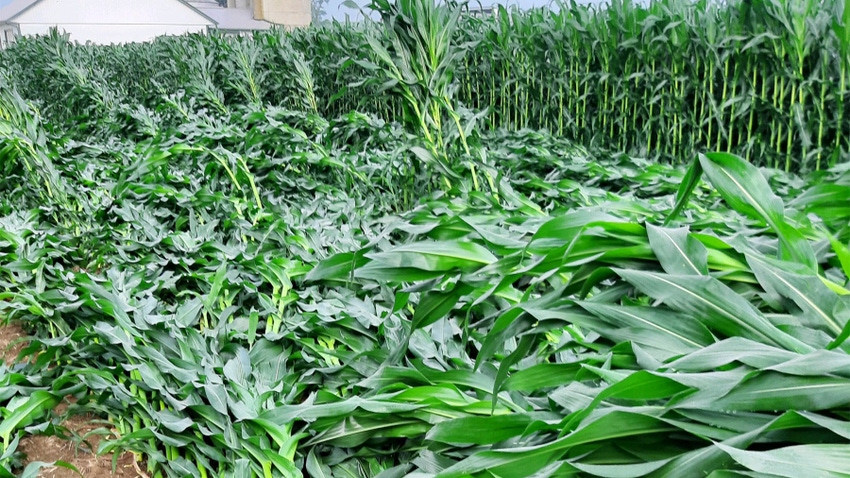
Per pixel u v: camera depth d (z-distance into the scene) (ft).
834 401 2.83
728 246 4.10
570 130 21.80
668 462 3.14
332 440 5.49
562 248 4.23
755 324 3.45
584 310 3.98
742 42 16.30
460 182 11.42
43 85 42.06
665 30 17.58
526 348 4.16
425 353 6.51
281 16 139.54
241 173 13.73
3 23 131.34
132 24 134.00
